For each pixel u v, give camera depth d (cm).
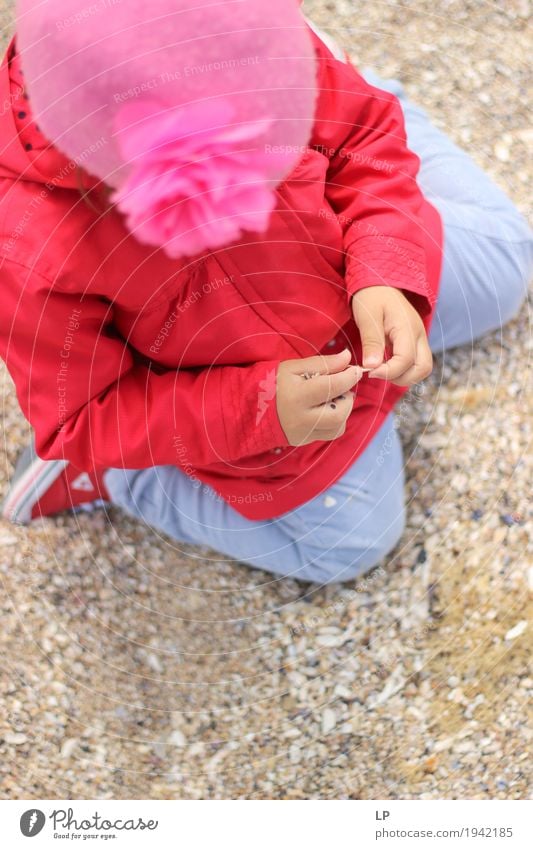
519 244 115
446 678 109
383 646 111
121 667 111
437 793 105
